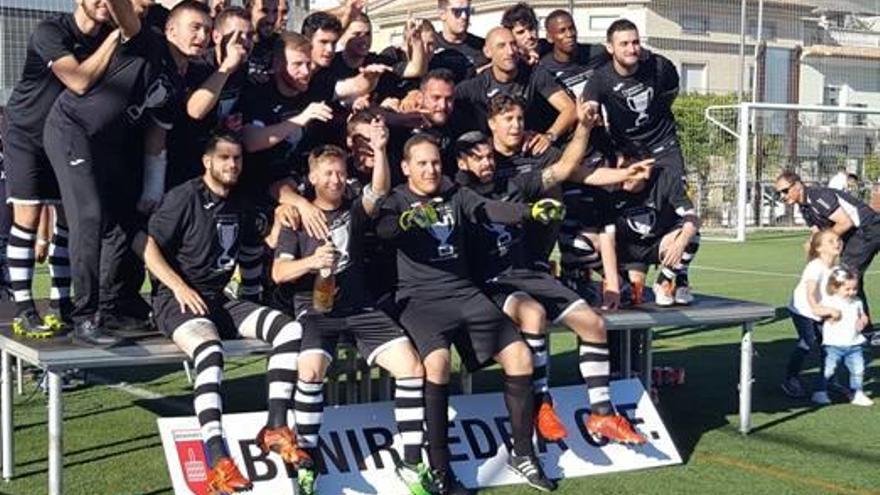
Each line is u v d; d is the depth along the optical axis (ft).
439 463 18.53
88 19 18.15
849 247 31.73
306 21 20.48
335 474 18.70
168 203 18.13
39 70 19.03
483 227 20.20
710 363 30.91
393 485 18.88
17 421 23.67
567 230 23.56
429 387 18.51
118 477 19.51
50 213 22.91
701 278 52.06
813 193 31.60
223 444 17.10
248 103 20.20
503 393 20.79
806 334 26.27
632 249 23.44
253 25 19.80
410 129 21.13
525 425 19.26
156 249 18.28
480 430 20.08
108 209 18.99
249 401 26.20
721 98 91.15
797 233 79.71
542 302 20.26
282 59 19.99
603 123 23.12
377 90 22.84
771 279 51.49
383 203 19.08
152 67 18.40
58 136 17.99
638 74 22.97
